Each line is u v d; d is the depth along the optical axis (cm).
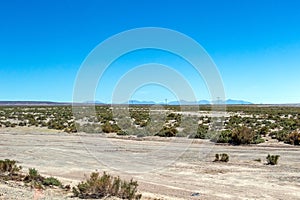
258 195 1456
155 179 1711
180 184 1619
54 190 1431
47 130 4431
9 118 6756
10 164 1742
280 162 2181
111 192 1377
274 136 3475
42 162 2178
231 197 1423
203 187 1571
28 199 1238
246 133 3012
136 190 1396
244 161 2208
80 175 1794
